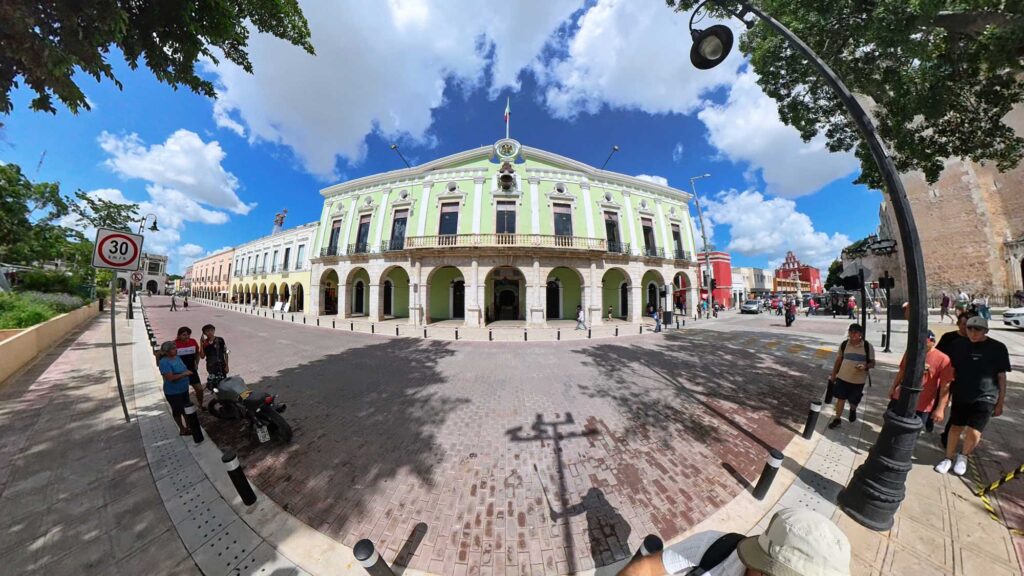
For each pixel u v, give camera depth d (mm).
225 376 5383
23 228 13773
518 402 5488
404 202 18797
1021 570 2215
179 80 3705
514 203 17781
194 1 3258
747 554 1223
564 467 3555
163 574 2258
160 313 22781
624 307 21250
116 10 2797
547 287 20203
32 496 2961
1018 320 10984
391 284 21188
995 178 18234
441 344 11383
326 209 21953
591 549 2494
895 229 25734
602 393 5918
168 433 4219
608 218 19172
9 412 4816
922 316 2588
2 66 2803
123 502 2926
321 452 3873
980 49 4293
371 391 6086
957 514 2727
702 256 34469
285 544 2523
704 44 3725
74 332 12180
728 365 7945
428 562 2404
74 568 2260
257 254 31844
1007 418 4367
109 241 4352
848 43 5141
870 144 2795
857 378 4266
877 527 2598
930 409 3699
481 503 2994
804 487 3158
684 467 3535
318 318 19078
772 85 6562
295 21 4137
